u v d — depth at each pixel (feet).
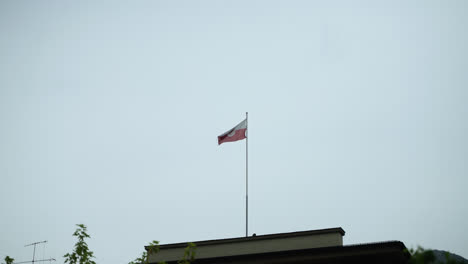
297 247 113.70
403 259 97.19
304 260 102.42
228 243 117.91
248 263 105.81
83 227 99.66
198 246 118.93
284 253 104.94
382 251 98.43
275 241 115.65
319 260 101.45
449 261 58.29
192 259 95.91
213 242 118.52
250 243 116.78
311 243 113.19
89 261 96.12
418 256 55.36
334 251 101.91
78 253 96.37
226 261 107.96
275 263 103.91
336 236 112.37
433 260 55.01
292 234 115.24
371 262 98.27
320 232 113.60
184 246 119.55
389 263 97.25
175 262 112.98
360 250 100.17
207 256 117.39
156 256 119.75
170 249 120.06
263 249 115.44
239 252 116.37
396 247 98.68
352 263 99.30
